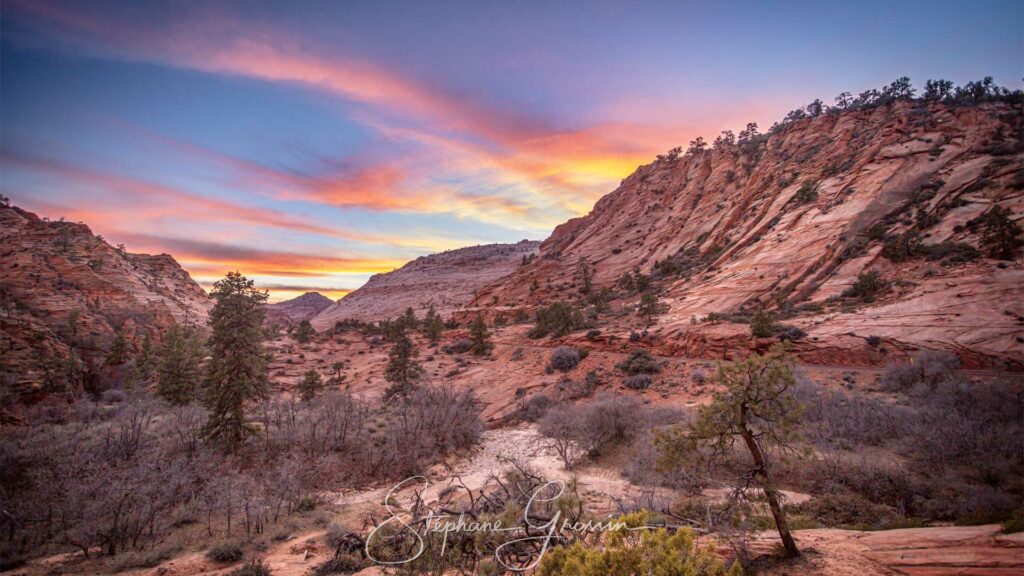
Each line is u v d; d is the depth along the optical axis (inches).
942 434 788.0
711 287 2933.1
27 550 596.7
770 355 352.8
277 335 4286.4
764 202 3882.9
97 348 3142.2
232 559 582.2
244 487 805.2
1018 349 1352.1
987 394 986.7
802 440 344.2
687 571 202.5
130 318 3900.1
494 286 5802.2
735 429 367.9
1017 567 250.4
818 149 4202.8
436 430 1385.3
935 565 278.1
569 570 227.5
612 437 1325.0
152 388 2267.5
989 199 2484.0
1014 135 3034.0
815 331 1835.6
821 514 585.6
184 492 805.9
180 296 5772.6
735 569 214.7
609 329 2726.4
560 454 1306.6
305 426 1274.6
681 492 720.3
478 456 1362.0
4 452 845.2
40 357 2418.8
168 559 590.2
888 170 3120.1
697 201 5201.8
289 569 528.4
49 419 1683.1
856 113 4284.0
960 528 333.4
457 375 2615.7
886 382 1359.5
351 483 997.2
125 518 652.7
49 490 719.1
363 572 481.1
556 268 5428.2
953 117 3447.3
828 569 301.1
